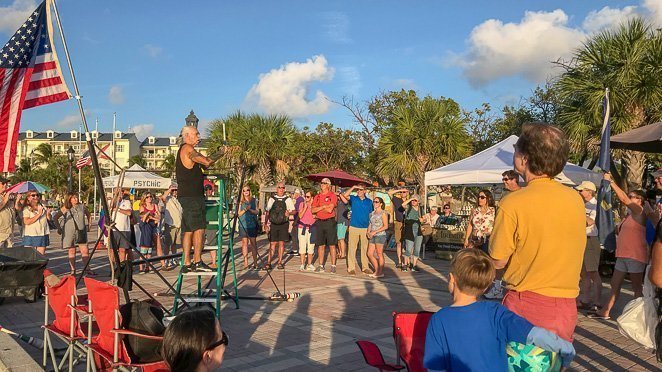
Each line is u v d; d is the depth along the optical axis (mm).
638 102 15602
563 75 17250
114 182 22000
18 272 8883
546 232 2943
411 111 23703
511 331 2672
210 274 7160
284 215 13000
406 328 3869
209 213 8438
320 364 5766
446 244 15258
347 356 6043
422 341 3859
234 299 8836
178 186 7004
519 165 3227
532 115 27859
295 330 7191
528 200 2994
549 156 3037
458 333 2814
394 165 23156
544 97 27156
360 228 12305
